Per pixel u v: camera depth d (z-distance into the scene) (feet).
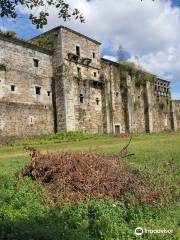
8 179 51.80
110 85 209.36
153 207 43.21
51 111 173.47
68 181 47.93
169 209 43.98
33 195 44.86
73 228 36.11
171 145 101.76
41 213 39.32
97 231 35.17
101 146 112.88
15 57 159.74
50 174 50.75
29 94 164.04
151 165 64.39
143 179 50.80
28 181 50.49
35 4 33.12
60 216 38.42
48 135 168.04
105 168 50.31
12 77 156.97
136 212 41.42
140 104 233.76
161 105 258.16
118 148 97.66
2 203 42.19
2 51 154.30
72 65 181.78
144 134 180.45
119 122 213.87
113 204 41.91
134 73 228.63
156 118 249.55
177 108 277.64
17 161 78.02
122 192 46.57
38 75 169.99
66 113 171.73
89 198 44.16
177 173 60.29
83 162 50.98
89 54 195.72
